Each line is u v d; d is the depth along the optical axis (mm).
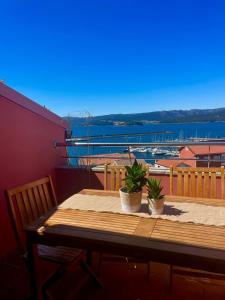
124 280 2330
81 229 1549
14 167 2844
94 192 2312
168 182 3221
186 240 1388
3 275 2418
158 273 2416
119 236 1446
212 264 1256
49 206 2324
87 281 2295
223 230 1497
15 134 2848
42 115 3309
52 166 3617
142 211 1797
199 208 1858
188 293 2154
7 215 2746
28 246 1668
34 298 1807
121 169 2604
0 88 2559
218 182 2830
